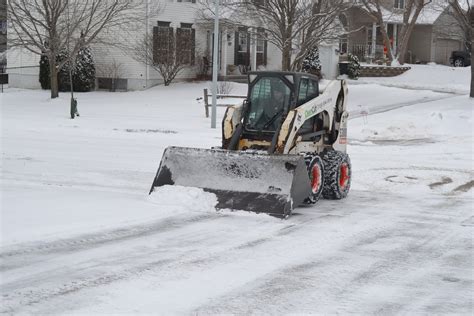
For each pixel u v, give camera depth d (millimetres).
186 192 11141
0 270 7469
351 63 47344
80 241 8789
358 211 11461
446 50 57938
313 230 9883
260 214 10609
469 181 14742
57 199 11336
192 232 9539
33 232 9078
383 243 9234
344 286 7250
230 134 11875
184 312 6309
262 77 11836
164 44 40250
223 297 6770
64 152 17797
